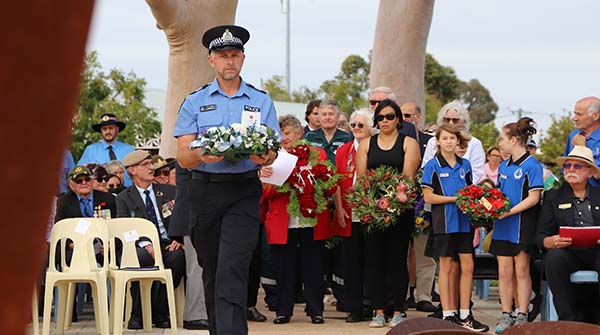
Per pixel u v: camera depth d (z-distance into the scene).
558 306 8.59
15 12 0.62
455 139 9.22
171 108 13.88
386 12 14.62
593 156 9.22
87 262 8.91
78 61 0.64
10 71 0.62
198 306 9.45
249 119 6.78
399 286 9.41
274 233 9.56
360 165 9.48
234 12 13.95
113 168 11.84
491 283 15.93
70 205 10.35
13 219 0.63
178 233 8.62
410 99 14.63
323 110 10.90
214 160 6.37
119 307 8.70
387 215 9.04
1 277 0.63
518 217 9.05
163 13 13.05
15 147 0.63
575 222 8.73
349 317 9.85
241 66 6.86
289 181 9.42
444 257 9.23
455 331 3.10
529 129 9.08
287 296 9.70
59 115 0.64
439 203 9.19
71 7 0.63
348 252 9.74
